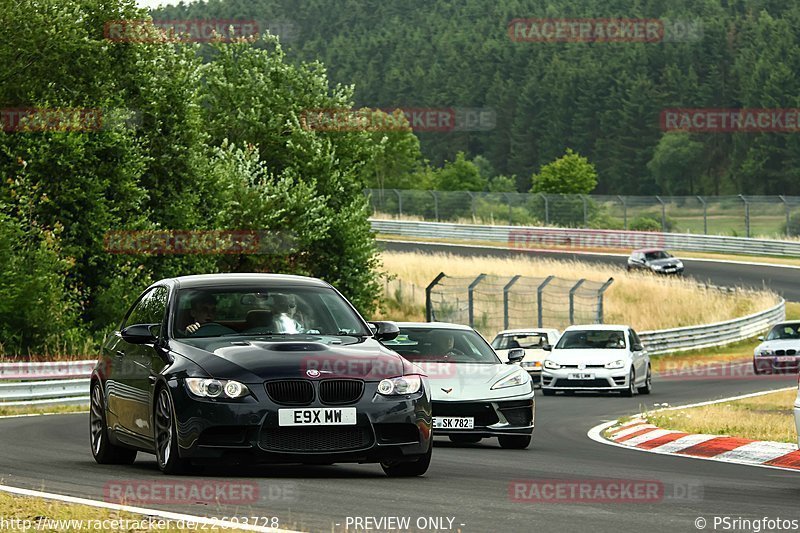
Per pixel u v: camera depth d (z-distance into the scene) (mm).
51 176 124562
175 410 34469
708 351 160875
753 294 195000
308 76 164375
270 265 149125
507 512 28938
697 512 29531
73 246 125062
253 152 153000
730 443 52969
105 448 41500
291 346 35500
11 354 110188
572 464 45156
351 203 157875
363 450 34344
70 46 125188
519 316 173750
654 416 66875
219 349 35531
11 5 123875
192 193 140125
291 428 33875
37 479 35688
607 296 187375
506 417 52812
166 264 136625
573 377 92938
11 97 125188
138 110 134000
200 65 141000
